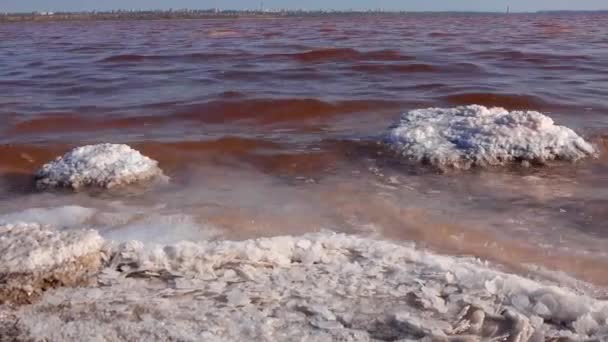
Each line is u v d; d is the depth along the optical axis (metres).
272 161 2.42
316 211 1.94
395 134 2.48
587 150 2.35
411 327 1.29
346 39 9.37
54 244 1.45
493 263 1.61
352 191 2.09
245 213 1.92
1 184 2.21
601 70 4.93
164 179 2.23
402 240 1.74
